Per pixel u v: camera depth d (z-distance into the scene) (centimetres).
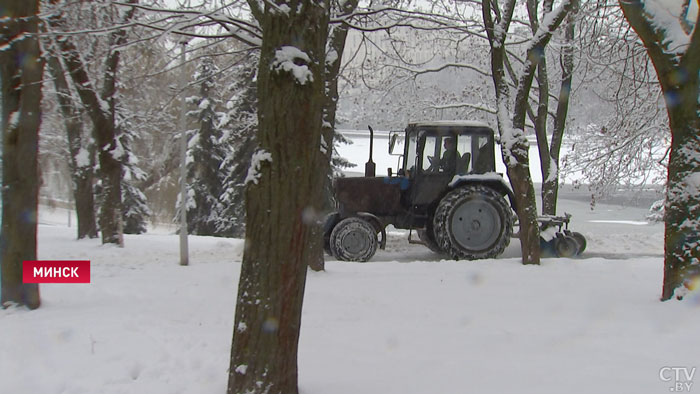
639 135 1319
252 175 379
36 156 661
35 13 657
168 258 1134
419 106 1620
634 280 813
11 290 657
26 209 656
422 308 668
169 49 834
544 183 1441
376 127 1650
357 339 550
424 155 1162
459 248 1091
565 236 1191
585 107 1597
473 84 1614
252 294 381
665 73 665
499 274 856
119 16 959
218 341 539
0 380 452
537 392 411
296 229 378
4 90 645
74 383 445
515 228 1432
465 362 480
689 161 653
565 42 1224
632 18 686
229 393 387
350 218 1118
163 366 478
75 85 1205
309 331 578
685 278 647
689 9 723
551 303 683
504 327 588
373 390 421
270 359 378
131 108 1684
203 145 2541
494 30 963
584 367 464
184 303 696
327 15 386
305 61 370
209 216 2564
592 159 1462
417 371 461
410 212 1155
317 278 827
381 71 1441
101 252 1197
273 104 369
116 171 1295
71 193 2875
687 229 648
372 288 766
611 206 2717
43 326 577
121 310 658
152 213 3181
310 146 378
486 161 1168
